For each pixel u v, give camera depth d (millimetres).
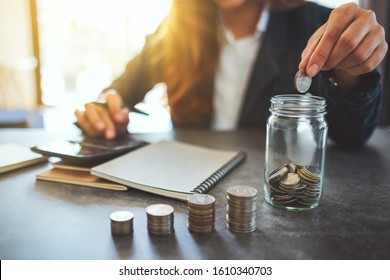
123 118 899
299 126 536
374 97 730
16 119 1992
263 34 1260
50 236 446
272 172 544
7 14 2826
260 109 1263
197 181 592
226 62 1324
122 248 419
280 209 526
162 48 1317
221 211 519
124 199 562
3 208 529
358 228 469
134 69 1321
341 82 724
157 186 564
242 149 875
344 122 780
